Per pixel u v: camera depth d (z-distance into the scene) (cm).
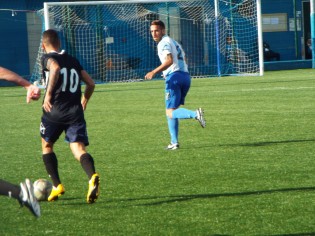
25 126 3409
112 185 1884
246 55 8056
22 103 4838
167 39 2520
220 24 7794
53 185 1705
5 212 1598
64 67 1702
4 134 3103
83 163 1633
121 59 7556
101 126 3281
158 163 2209
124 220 1498
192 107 3984
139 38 7688
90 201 1570
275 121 3181
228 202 1630
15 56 7706
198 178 1934
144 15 7694
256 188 1770
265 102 4100
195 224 1441
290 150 2358
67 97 1702
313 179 1861
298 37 8831
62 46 7344
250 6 8012
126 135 2931
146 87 6056
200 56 7919
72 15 7388
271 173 1964
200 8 7856
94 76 7438
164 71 2548
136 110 3991
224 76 7300
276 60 8606
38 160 2359
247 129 2953
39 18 7769
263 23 8631
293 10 8706
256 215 1498
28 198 1211
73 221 1503
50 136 1711
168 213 1546
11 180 2006
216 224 1434
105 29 7500
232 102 4203
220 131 2931
